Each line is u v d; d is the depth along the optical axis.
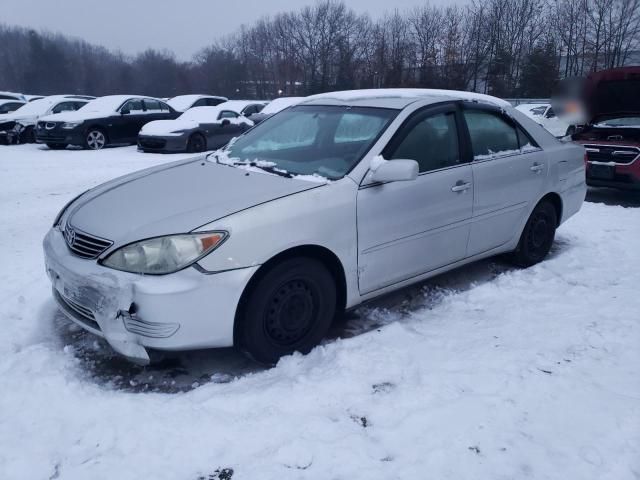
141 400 2.63
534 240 4.60
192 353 3.16
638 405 2.55
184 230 2.65
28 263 4.67
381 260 3.32
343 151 3.44
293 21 50.16
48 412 2.52
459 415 2.48
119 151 13.47
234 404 2.59
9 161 11.16
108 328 2.71
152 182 3.39
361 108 3.74
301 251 2.97
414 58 40.12
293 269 2.91
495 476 2.13
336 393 2.67
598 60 37.81
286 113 4.23
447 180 3.62
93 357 3.10
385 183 3.28
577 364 2.92
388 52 41.84
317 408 2.56
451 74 37.44
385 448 2.29
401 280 3.50
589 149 7.66
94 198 3.31
